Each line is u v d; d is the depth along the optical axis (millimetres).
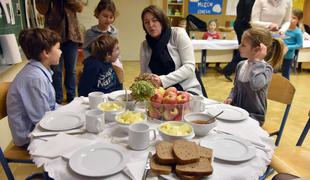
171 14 5973
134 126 1011
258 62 1727
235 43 4664
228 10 6082
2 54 2141
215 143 1025
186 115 1200
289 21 3320
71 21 2910
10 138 2260
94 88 2006
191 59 1928
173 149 876
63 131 1119
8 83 1603
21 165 1990
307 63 5410
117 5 6078
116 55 2113
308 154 1490
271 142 1089
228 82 4594
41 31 1589
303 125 2883
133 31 6328
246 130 1170
